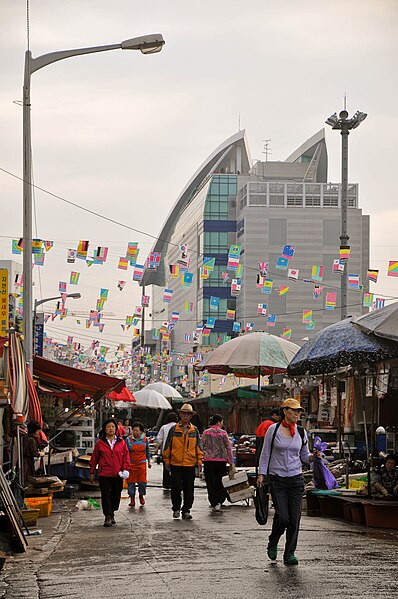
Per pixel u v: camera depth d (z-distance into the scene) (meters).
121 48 21.39
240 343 21.67
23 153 21.44
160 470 38.72
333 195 141.00
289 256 30.58
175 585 9.50
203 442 19.17
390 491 15.44
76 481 24.70
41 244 25.36
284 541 13.16
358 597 8.69
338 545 12.64
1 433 13.48
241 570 10.41
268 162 161.62
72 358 68.19
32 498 17.95
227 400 41.62
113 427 16.00
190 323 148.88
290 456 11.12
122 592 9.19
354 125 32.97
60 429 27.17
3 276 15.33
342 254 31.62
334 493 16.36
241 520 16.64
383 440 21.02
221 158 162.25
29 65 21.45
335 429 25.83
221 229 141.00
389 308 15.59
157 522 16.33
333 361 15.34
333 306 31.83
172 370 124.56
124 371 74.88
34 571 10.77
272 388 33.81
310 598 8.66
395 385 19.19
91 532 14.80
